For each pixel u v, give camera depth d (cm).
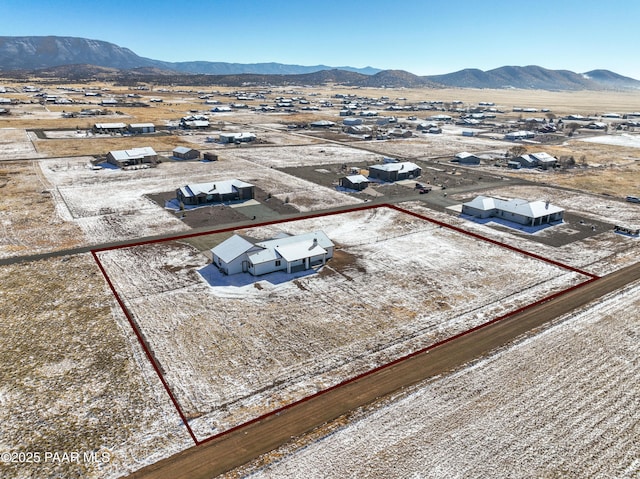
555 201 7038
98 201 6462
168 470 2097
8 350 2980
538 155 10025
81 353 2972
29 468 2092
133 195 6838
